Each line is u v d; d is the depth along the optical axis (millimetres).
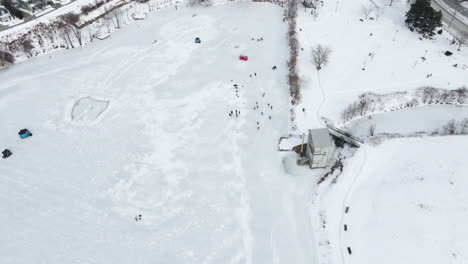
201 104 86250
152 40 111250
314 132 67438
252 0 130000
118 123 83312
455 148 70312
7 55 105875
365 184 65875
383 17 114312
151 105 87188
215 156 73812
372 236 57844
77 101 90562
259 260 56781
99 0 131625
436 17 99625
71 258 58375
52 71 101750
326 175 68750
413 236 56656
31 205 67188
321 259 56281
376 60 95625
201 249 58531
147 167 72812
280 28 113438
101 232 61844
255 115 82500
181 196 66875
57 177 72188
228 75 94375
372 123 80812
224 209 64250
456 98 84875
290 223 61531
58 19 120438
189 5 129750
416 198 61625
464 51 97312
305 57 97938
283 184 67875
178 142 77375
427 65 92938
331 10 119000
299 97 85000
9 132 83250
